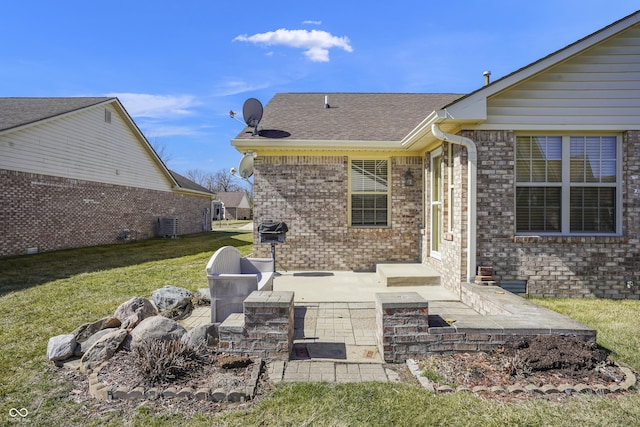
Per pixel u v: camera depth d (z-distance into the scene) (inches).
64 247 537.3
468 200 235.1
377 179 353.4
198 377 126.1
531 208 241.3
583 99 233.9
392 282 277.9
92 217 593.0
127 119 665.6
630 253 235.3
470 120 226.7
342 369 136.9
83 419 106.3
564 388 115.6
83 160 570.6
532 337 143.1
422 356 142.4
